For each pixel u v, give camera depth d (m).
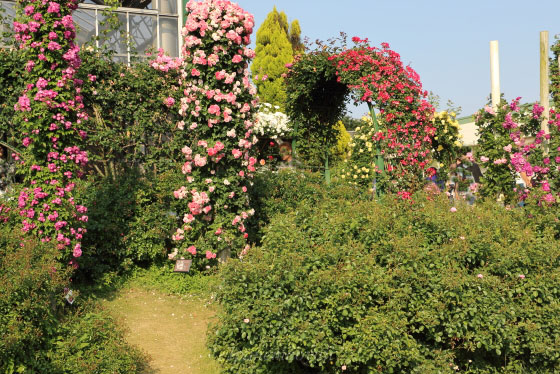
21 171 6.08
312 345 4.11
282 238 4.98
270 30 19.56
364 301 4.32
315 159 10.81
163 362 5.15
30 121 6.02
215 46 7.16
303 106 10.50
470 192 8.99
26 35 5.96
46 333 4.59
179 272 7.38
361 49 8.67
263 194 8.46
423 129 8.42
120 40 9.79
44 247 5.36
